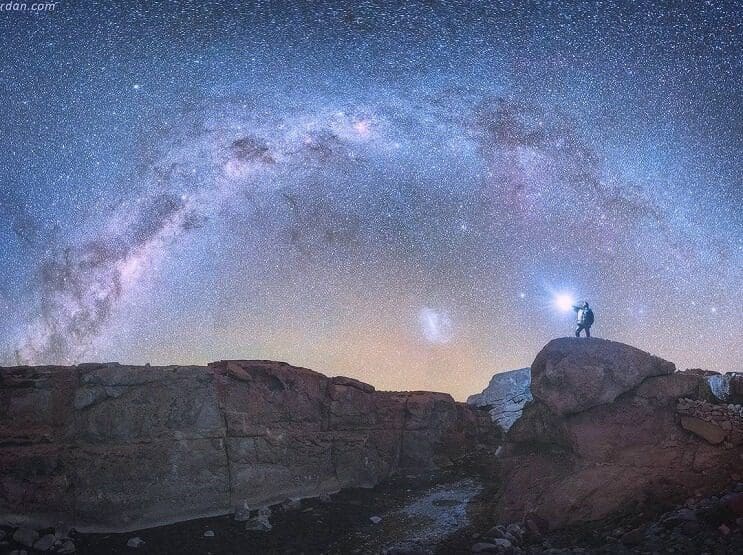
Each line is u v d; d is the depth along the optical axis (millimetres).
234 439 10492
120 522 9156
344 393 12031
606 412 10336
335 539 9492
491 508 10203
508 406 14305
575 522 8953
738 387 10250
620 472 9406
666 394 10422
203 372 10602
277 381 11461
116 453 9445
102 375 9812
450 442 12891
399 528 9875
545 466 10336
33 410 9500
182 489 9758
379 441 12195
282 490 10680
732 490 8625
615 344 10688
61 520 8906
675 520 8008
